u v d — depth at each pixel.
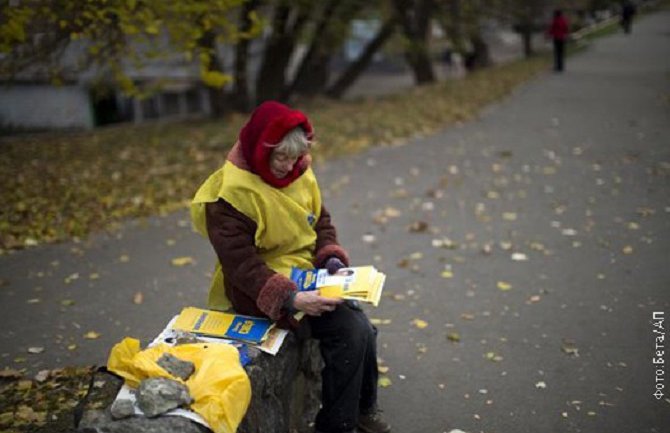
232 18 9.06
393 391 3.89
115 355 2.56
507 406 3.72
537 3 27.62
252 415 2.71
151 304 5.07
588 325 4.61
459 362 4.19
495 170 8.91
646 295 5.04
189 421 2.30
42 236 6.56
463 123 12.46
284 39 15.55
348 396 3.03
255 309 3.01
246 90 16.27
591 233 6.41
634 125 11.50
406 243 6.32
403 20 18.86
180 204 7.71
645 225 6.57
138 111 21.80
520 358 4.21
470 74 22.84
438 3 20.47
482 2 22.11
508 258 5.87
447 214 7.14
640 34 32.44
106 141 12.54
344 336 3.02
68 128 19.50
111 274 5.65
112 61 7.46
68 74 8.29
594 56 24.91
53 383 3.86
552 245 6.14
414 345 4.41
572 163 9.12
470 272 5.59
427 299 5.10
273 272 2.87
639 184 7.99
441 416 3.65
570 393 3.83
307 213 3.04
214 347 2.62
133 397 2.42
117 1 5.81
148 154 10.77
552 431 3.50
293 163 2.88
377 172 9.02
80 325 4.71
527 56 29.81
